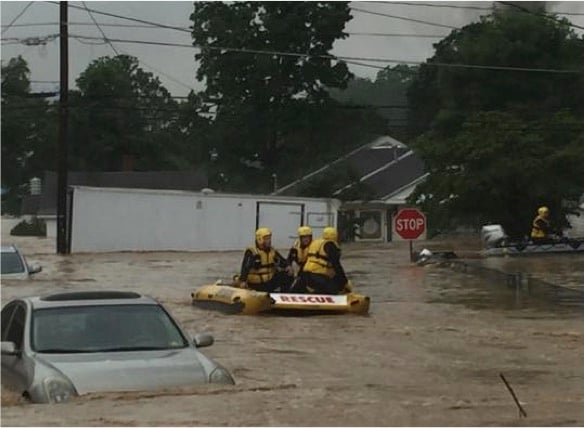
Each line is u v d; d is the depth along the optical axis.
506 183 42.81
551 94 58.00
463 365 11.62
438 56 60.91
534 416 8.12
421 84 75.19
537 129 44.03
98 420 7.56
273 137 67.69
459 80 59.41
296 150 67.25
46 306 9.67
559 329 15.17
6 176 78.88
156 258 35.34
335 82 66.62
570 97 58.22
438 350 12.88
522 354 12.54
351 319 16.25
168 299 19.36
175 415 7.77
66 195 38.00
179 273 27.31
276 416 7.92
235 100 66.94
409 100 76.12
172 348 9.39
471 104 58.91
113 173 67.31
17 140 77.81
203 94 68.12
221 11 65.75
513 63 57.97
